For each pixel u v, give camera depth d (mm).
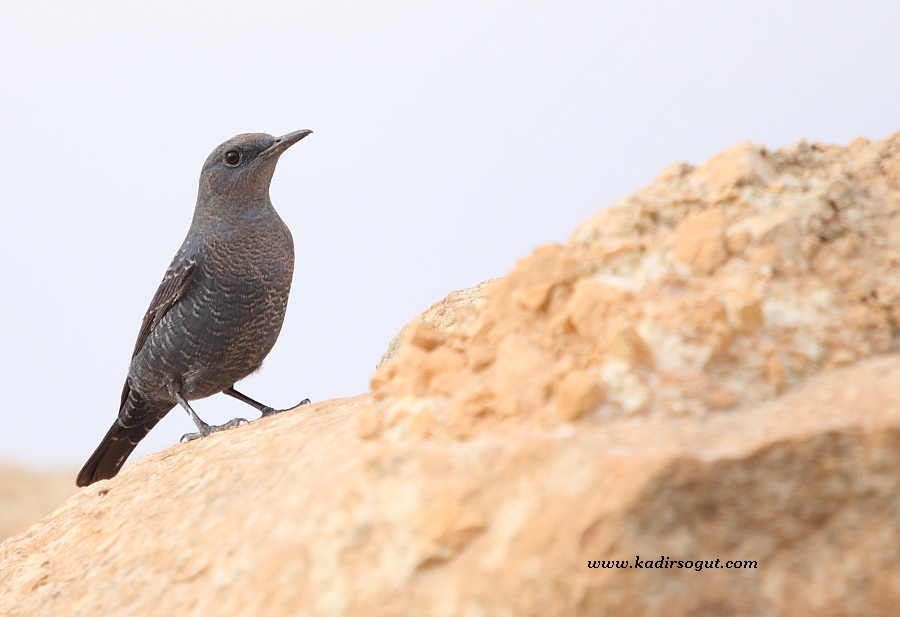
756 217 7359
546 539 5691
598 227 7793
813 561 5480
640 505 5414
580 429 6242
